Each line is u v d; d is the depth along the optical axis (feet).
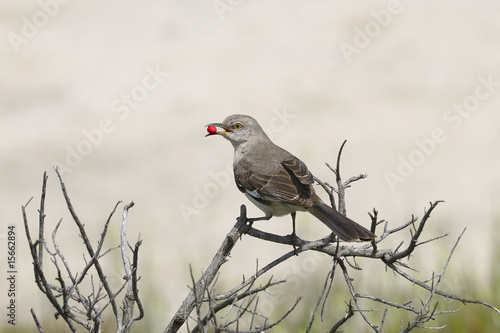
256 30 135.13
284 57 126.31
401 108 112.57
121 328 32.65
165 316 66.59
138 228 89.92
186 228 89.76
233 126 55.11
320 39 130.52
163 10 142.41
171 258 81.41
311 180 50.57
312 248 39.09
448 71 117.80
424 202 91.97
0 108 120.16
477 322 59.93
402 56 123.95
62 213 96.89
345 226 39.47
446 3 135.03
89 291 71.61
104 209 96.89
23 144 110.63
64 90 123.13
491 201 89.76
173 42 133.59
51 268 78.54
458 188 94.53
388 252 38.70
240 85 121.70
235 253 83.51
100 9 143.02
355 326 60.95
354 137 107.76
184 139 111.75
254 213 92.79
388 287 66.69
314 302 64.28
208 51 130.62
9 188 102.12
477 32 126.21
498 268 65.26
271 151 54.24
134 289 31.83
